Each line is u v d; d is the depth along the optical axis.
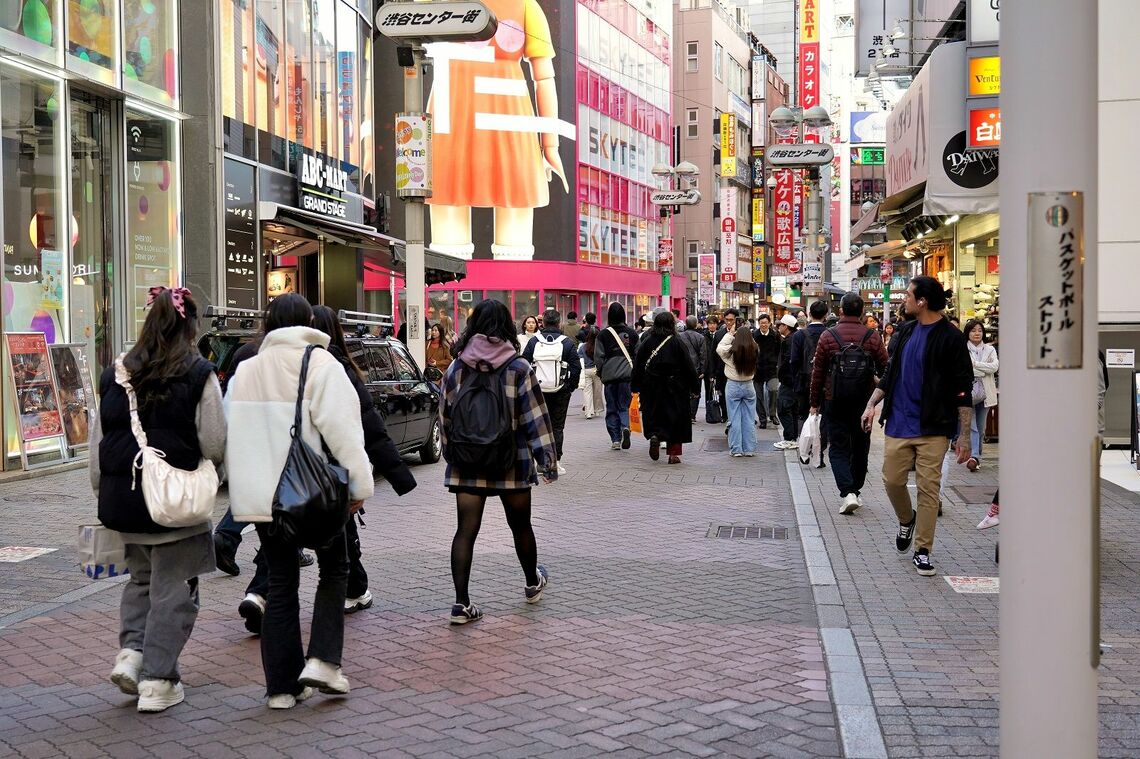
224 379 11.08
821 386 10.54
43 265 14.94
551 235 48.38
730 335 15.80
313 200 24.33
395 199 47.03
